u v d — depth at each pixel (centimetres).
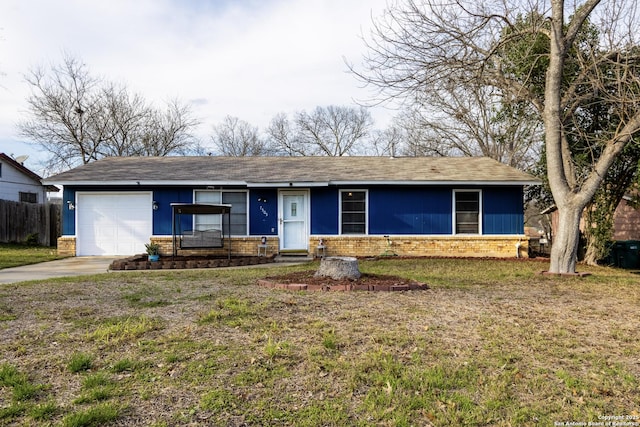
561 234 966
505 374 358
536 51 1132
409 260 1247
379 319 512
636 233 1844
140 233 1407
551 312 567
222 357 388
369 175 1434
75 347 411
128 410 292
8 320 503
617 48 958
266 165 1575
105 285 747
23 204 1961
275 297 629
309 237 1421
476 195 1441
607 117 1223
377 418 286
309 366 369
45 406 294
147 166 1536
